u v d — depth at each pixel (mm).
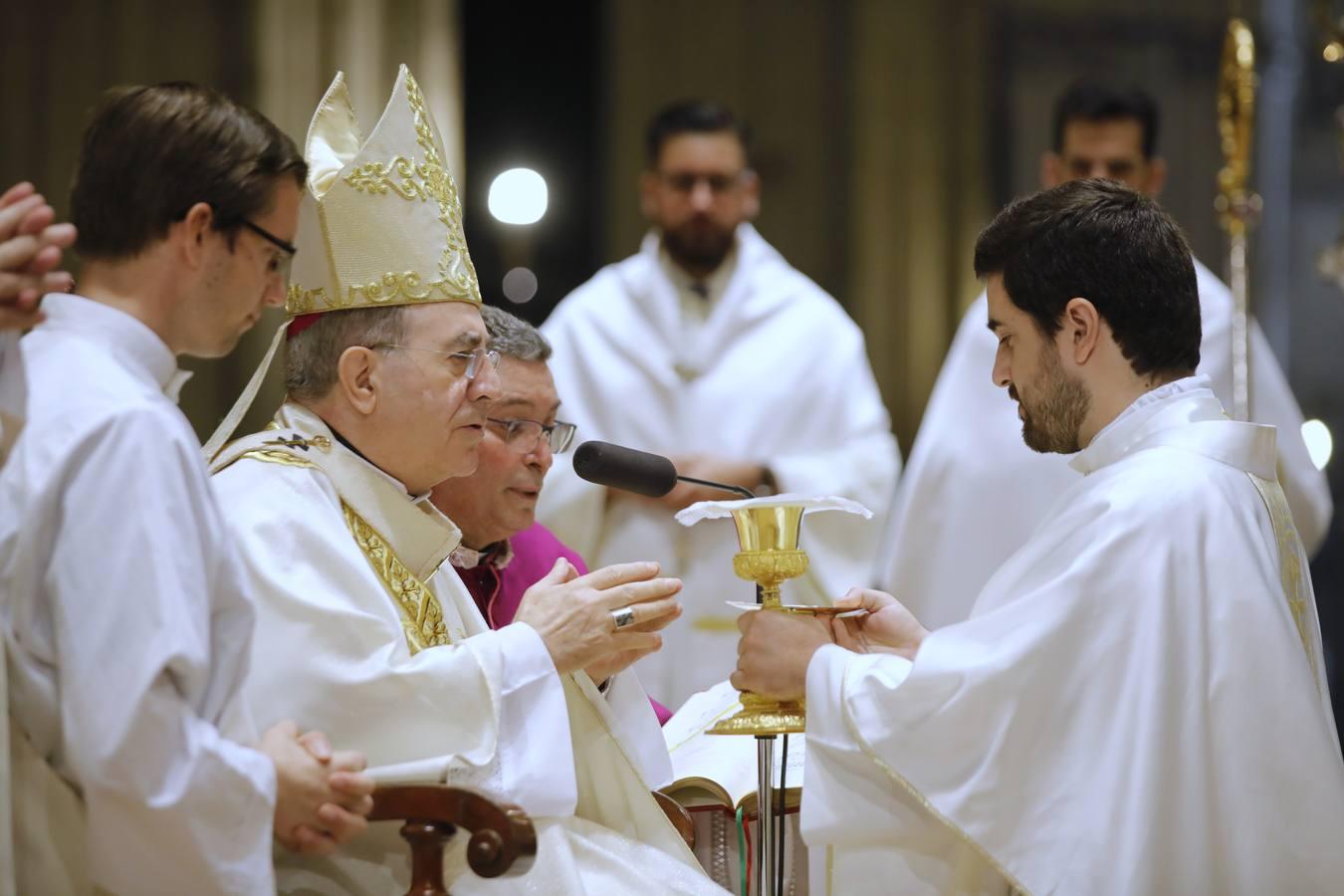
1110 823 3979
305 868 4184
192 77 13727
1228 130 7301
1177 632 4082
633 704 4891
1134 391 4402
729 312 8664
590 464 4758
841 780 4289
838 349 8750
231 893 3494
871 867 4332
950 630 4219
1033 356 4445
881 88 15992
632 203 15508
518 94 15367
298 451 4402
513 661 4195
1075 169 8000
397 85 4480
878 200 15984
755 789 4918
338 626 4129
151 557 3418
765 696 4473
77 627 3381
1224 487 4246
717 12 15828
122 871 3475
